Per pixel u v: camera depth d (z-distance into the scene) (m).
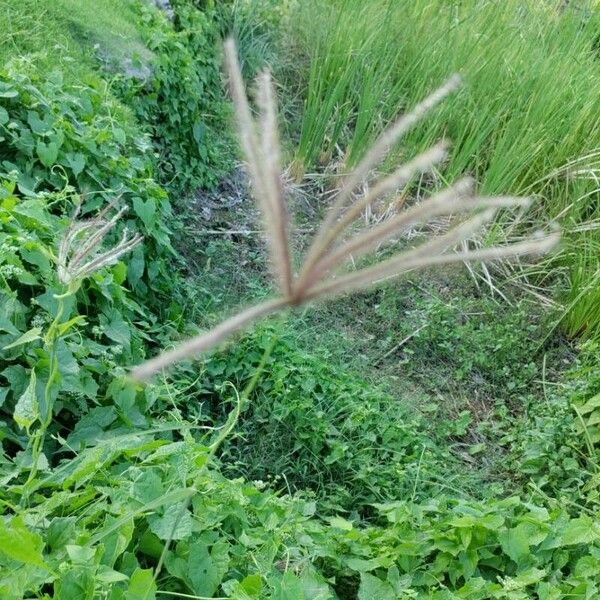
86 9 4.75
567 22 5.68
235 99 0.84
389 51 5.21
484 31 5.35
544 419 3.67
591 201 4.69
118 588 1.69
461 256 0.85
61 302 1.74
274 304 0.82
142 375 0.80
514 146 4.54
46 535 1.81
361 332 4.25
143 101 4.61
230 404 3.39
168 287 3.78
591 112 4.92
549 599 2.22
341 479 3.20
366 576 2.20
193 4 5.97
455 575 2.35
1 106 3.41
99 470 2.09
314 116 5.06
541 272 4.61
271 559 2.06
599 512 2.73
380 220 4.74
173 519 1.89
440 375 4.10
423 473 3.22
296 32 6.02
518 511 2.96
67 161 3.38
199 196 4.93
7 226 2.69
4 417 2.38
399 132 0.85
